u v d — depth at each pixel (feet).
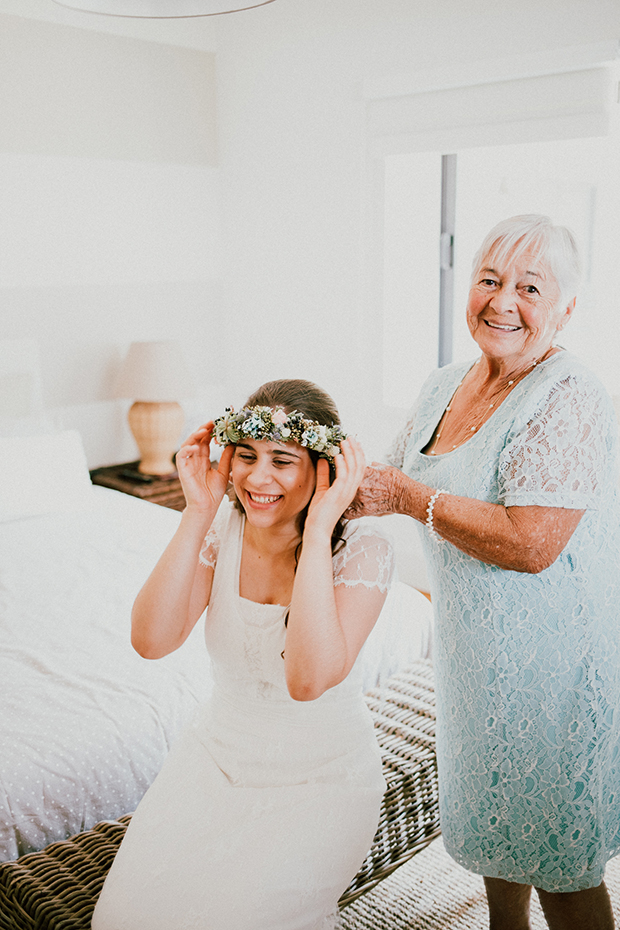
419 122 10.79
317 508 4.15
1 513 9.91
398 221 11.83
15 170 11.51
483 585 4.34
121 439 13.44
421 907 6.31
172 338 13.88
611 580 4.41
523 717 4.39
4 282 11.65
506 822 4.55
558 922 4.77
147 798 4.69
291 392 4.59
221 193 14.02
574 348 10.52
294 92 12.35
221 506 5.17
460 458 4.56
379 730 6.23
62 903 4.58
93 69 12.08
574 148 10.19
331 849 4.24
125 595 7.88
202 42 13.26
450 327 12.51
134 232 13.03
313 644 4.02
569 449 4.07
